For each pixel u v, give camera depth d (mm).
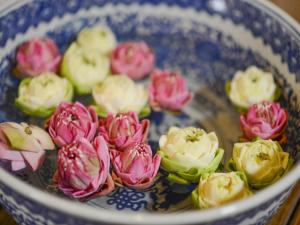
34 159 421
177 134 419
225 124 495
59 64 511
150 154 406
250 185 407
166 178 432
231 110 506
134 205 419
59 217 303
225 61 527
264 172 401
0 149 409
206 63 537
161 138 428
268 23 485
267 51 490
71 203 295
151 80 506
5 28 475
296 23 463
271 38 485
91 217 289
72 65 497
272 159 404
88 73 496
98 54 514
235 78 493
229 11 512
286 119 441
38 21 501
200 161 407
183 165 410
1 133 412
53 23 513
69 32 527
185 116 501
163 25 541
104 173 393
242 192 379
